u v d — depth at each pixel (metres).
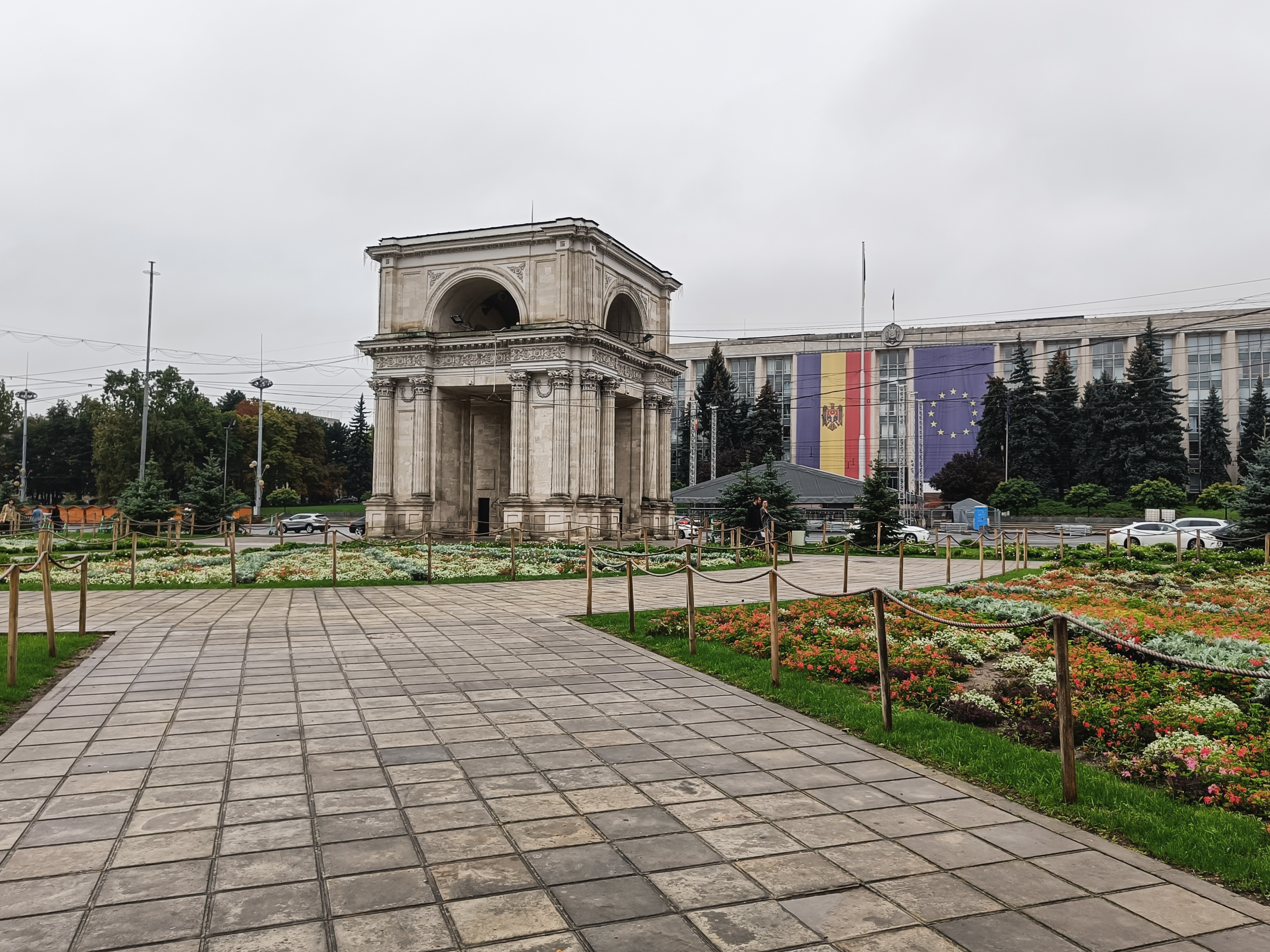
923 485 109.62
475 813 6.79
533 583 26.75
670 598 22.42
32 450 107.12
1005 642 14.32
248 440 105.38
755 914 5.13
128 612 18.78
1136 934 4.95
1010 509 88.94
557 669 12.74
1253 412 97.31
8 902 5.14
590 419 49.09
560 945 4.73
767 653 13.62
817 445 116.25
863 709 10.09
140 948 4.62
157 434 82.44
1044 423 97.31
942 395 111.88
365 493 135.00
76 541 41.91
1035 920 5.11
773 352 119.69
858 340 115.56
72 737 8.80
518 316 59.16
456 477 54.06
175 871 5.63
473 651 14.19
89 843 6.07
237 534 62.88
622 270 54.28
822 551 44.19
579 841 6.24
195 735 8.94
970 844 6.28
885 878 5.67
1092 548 38.94
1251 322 104.38
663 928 4.93
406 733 9.13
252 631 16.05
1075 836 6.46
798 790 7.46
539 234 49.31
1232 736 8.92
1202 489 102.12
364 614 18.80
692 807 7.00
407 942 4.73
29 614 18.11
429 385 51.31
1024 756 8.31
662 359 57.34
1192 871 5.88
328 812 6.75
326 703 10.41
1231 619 16.78
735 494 48.56
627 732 9.28
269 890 5.36
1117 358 108.81
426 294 52.19
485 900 5.26
